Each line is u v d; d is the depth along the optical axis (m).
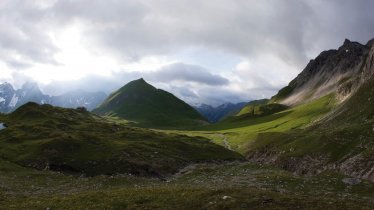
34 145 94.31
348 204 43.22
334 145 86.19
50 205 43.22
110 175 78.19
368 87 128.25
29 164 82.62
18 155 88.25
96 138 105.12
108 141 104.81
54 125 123.06
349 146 82.50
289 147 101.62
